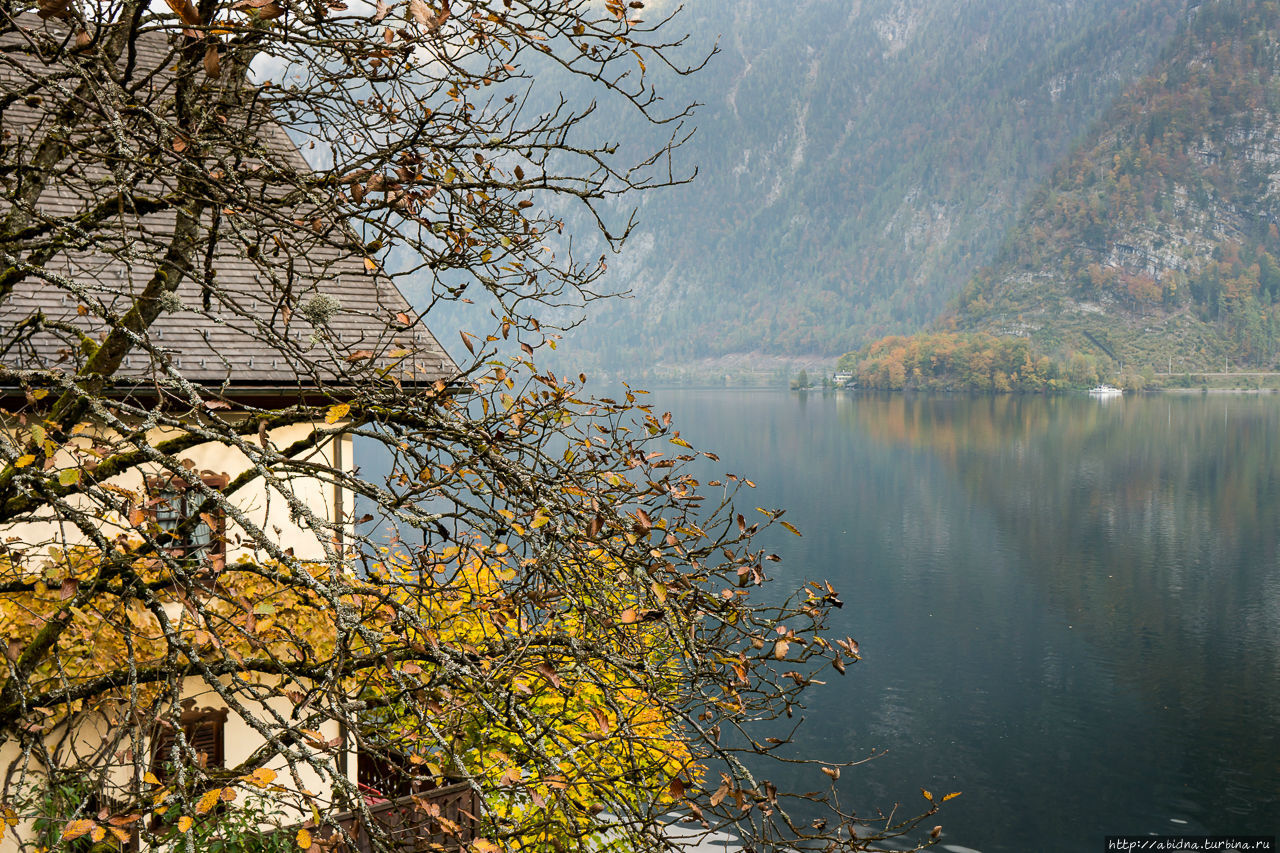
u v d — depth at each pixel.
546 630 4.85
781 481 152.25
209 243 5.04
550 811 3.99
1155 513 124.50
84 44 4.41
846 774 49.06
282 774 10.63
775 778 48.22
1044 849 40.84
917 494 140.50
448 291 5.44
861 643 71.31
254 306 11.85
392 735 4.70
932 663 66.50
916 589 87.75
